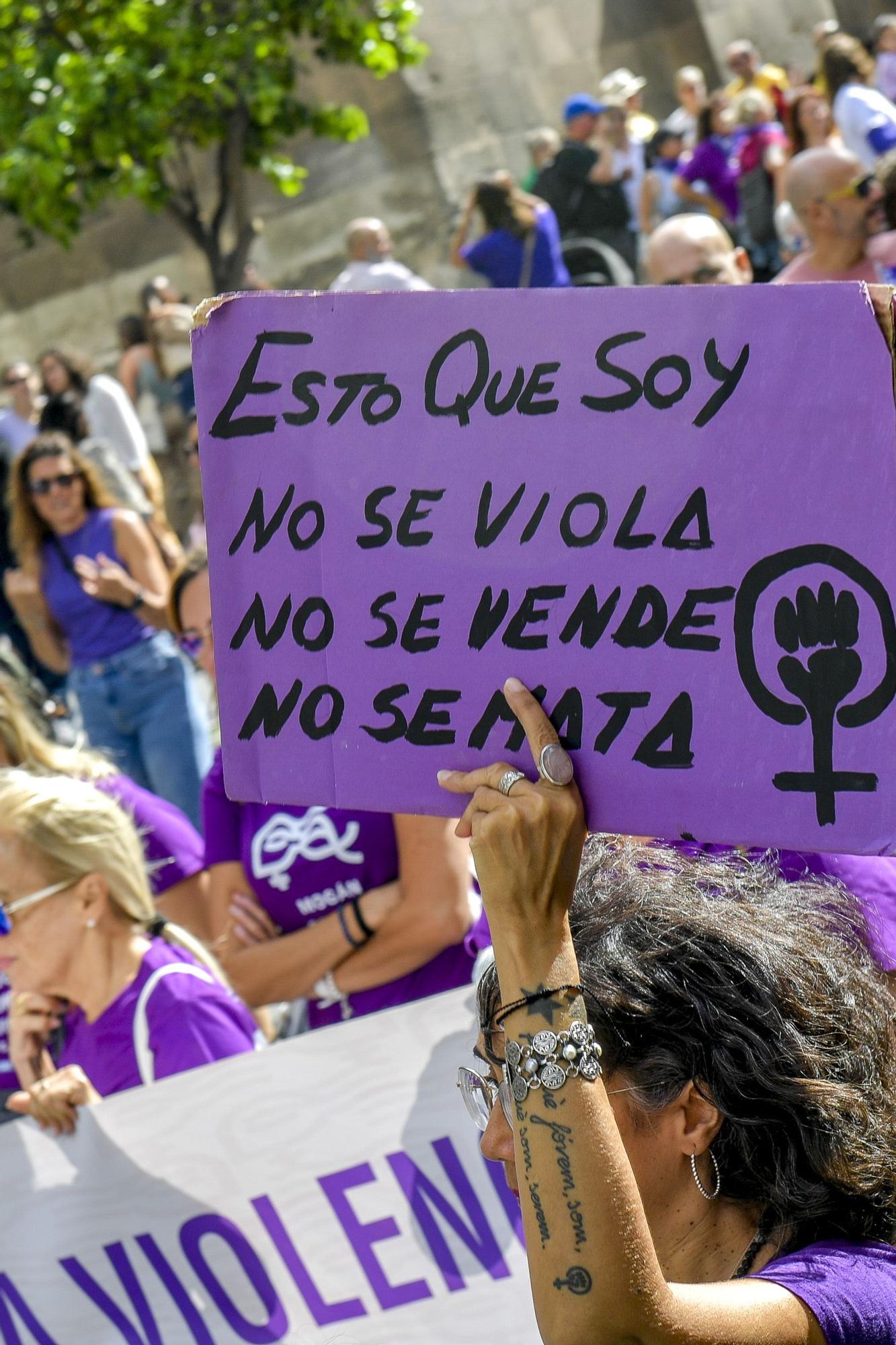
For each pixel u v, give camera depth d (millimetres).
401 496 2945
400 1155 4789
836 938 3012
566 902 2693
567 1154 2543
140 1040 4941
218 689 3119
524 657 2855
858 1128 2771
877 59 17719
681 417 2736
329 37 17031
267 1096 4848
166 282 19078
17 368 17797
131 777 10344
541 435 2836
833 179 9281
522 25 22641
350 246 16172
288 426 3031
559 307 2812
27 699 7234
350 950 5477
